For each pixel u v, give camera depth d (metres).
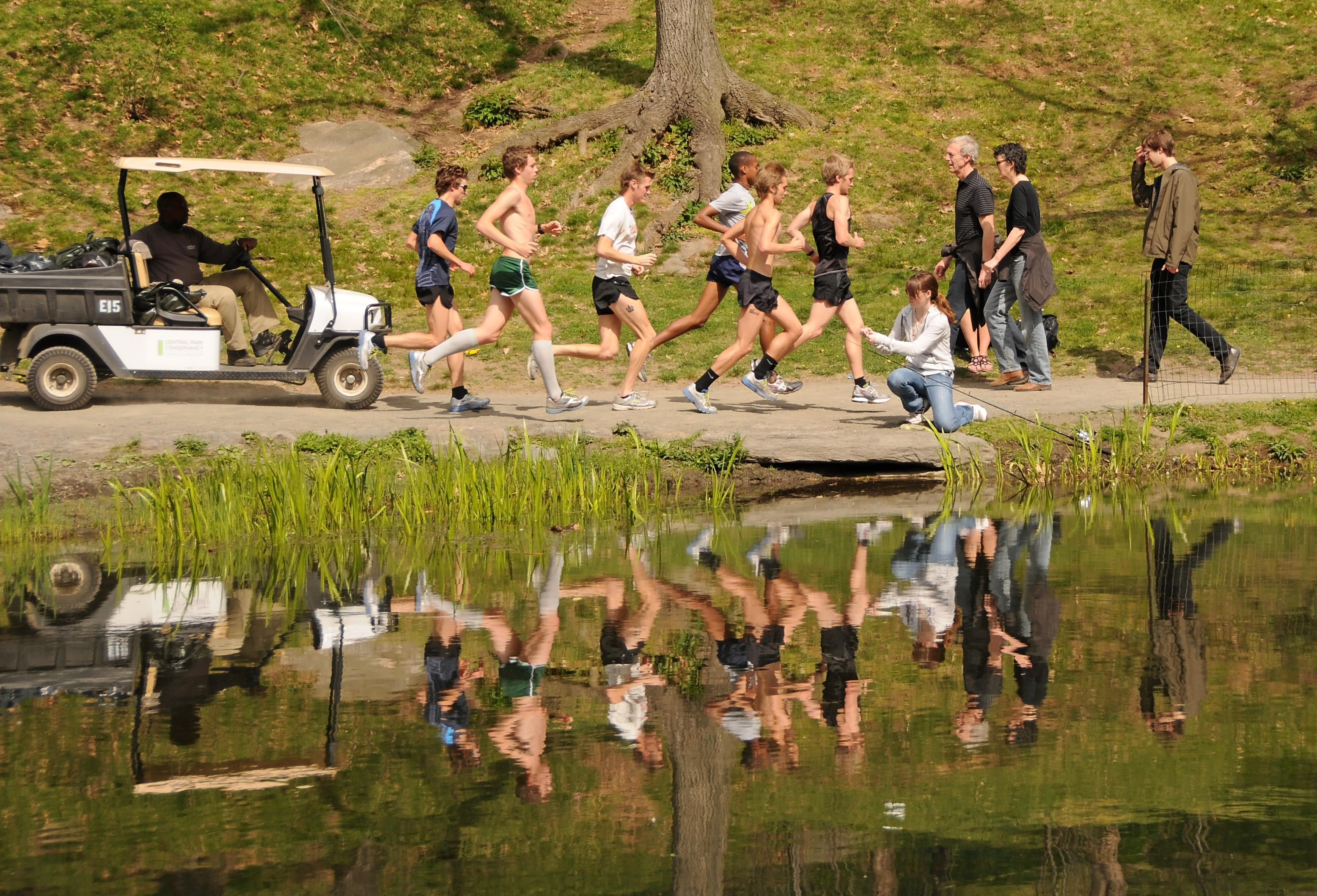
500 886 7.00
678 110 46.88
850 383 29.31
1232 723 9.49
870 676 10.85
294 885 7.02
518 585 14.89
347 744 9.30
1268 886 6.91
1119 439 23.48
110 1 52.69
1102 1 57.12
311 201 43.97
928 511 19.95
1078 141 48.00
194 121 47.91
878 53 54.25
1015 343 27.95
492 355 31.02
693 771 8.69
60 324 23.56
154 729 9.72
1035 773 8.57
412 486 19.88
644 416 24.20
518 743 9.34
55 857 7.40
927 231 42.19
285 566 16.44
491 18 57.38
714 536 18.03
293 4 55.16
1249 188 43.84
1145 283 27.44
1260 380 27.64
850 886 6.93
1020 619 12.69
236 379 24.47
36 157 44.03
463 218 42.81
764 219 23.52
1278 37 52.84
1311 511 19.36
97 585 15.21
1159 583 14.29
